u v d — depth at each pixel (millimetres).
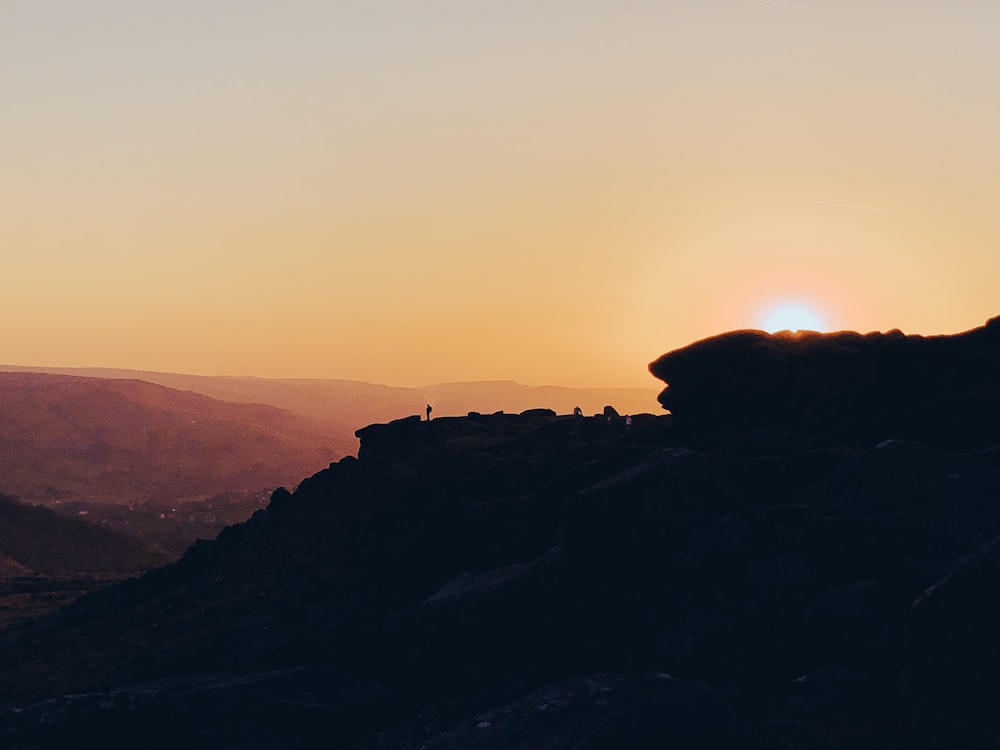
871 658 21875
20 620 74625
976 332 34812
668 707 18859
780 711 20312
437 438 63719
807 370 38188
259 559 54406
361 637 31828
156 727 23328
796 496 27672
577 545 26141
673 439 37844
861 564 24453
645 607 24891
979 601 18500
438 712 24000
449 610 27297
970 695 18266
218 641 41094
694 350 39500
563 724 19719
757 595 24172
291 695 27938
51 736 22359
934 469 26234
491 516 34531
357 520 52719
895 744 19016
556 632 25641
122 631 51250
